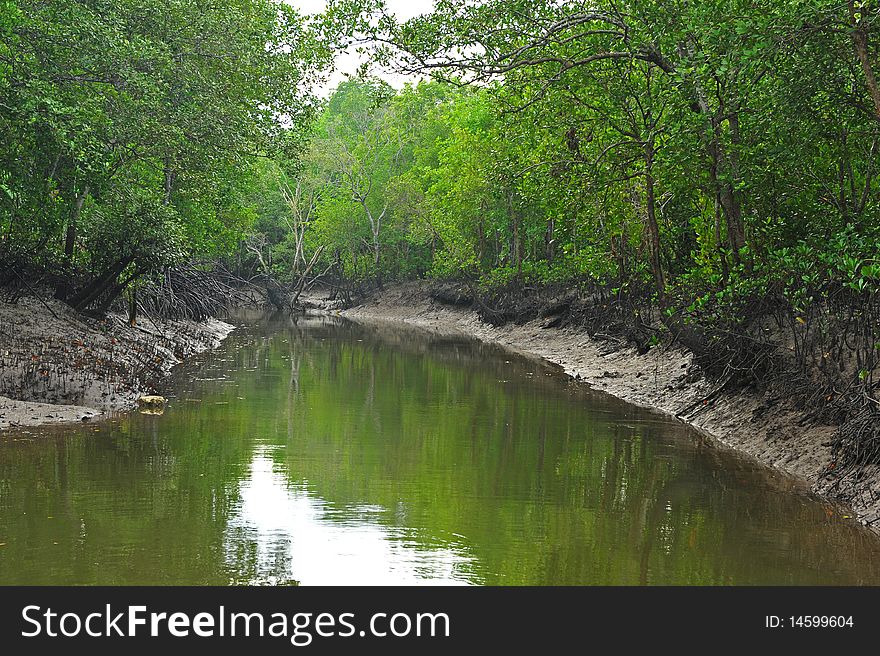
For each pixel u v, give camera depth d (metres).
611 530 9.31
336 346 33.34
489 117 43.81
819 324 12.12
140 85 16.86
